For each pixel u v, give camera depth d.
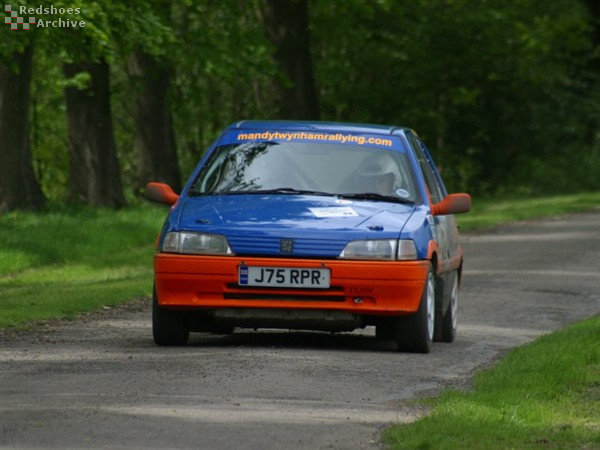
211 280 32.69
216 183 35.59
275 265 32.56
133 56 107.88
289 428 22.28
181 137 145.62
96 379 27.31
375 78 150.62
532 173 161.00
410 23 145.00
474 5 148.50
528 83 161.75
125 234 78.88
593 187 161.38
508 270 63.06
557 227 93.75
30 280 60.31
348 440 21.47
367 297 32.75
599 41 176.00
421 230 33.72
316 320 32.88
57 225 76.44
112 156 100.50
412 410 24.62
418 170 36.22
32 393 25.45
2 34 69.25
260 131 37.06
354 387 27.22
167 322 33.66
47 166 145.88
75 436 21.14
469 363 32.56
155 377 27.59
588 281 58.44
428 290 34.00
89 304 45.12
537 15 159.00
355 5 120.62
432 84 152.50
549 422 23.09
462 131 161.75
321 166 35.75
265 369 28.98
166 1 98.12
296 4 114.31
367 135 36.81
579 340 34.19
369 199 34.94
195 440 21.05
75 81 93.94
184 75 139.38
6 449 20.12
